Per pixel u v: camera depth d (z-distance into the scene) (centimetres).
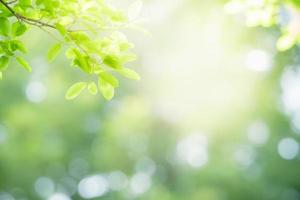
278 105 2081
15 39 368
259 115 2047
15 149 1944
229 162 2241
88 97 2092
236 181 2247
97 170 2438
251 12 646
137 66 2122
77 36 346
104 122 2252
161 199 2006
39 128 2008
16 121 1977
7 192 2078
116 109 2344
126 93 2277
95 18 355
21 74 2056
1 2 353
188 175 2305
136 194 2116
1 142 1967
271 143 2377
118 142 2119
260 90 1850
